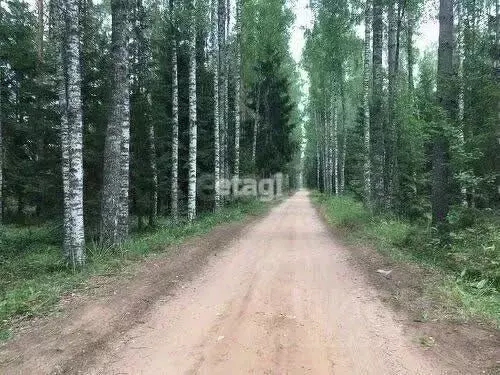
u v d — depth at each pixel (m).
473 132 10.19
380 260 10.27
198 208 25.94
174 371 4.77
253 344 5.53
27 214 25.69
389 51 18.95
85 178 15.73
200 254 11.55
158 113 18.89
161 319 6.43
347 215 19.78
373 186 19.09
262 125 36.38
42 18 19.02
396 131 16.47
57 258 11.33
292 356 5.17
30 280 8.92
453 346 5.24
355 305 7.14
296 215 26.52
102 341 5.50
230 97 30.86
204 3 17.39
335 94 34.53
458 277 8.09
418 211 16.31
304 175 100.56
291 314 6.74
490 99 10.09
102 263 9.69
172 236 14.11
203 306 7.13
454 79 10.23
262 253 12.41
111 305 6.79
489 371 4.59
